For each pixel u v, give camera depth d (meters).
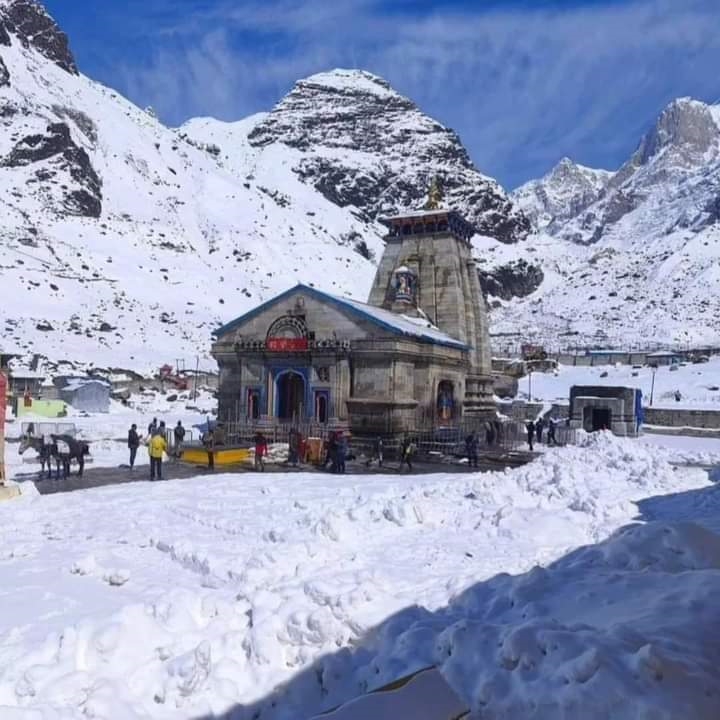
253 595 9.44
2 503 19.16
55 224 122.81
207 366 80.81
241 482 23.53
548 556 11.75
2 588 11.66
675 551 9.63
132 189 155.38
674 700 5.31
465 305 45.12
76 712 7.09
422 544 13.30
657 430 46.78
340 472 27.61
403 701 5.19
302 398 37.09
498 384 65.81
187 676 7.68
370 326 34.88
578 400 42.69
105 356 78.75
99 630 8.28
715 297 131.88
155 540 14.73
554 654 6.24
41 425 38.94
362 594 8.96
